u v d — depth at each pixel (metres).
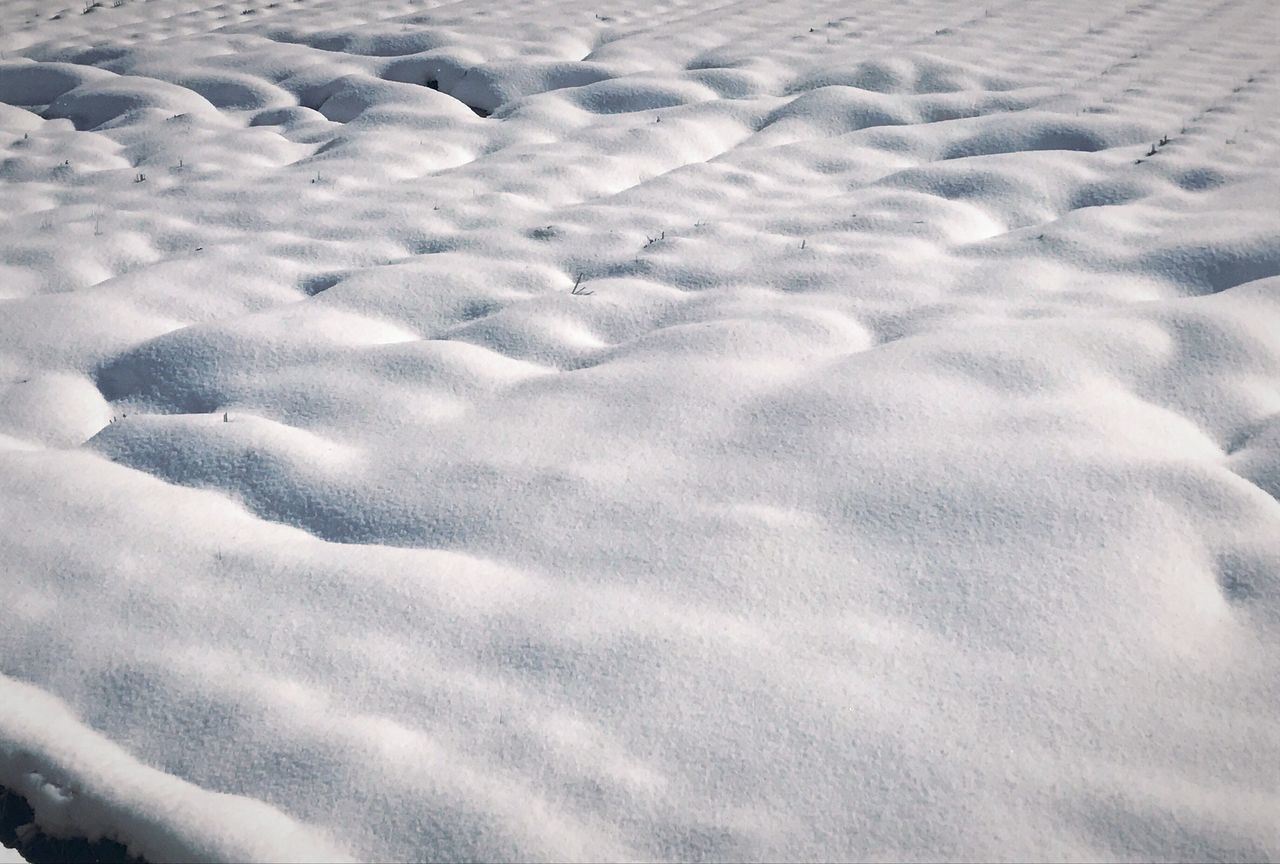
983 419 4.48
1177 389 4.84
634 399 4.94
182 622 3.65
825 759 2.97
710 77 11.68
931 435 4.39
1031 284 6.21
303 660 3.45
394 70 12.47
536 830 2.81
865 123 10.38
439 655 3.45
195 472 4.67
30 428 5.18
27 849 3.02
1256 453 4.31
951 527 3.86
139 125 10.95
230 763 3.09
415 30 13.91
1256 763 2.93
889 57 11.85
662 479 4.32
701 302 6.23
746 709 3.15
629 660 3.35
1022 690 3.17
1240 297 5.56
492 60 12.49
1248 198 7.28
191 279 6.86
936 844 2.72
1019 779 2.89
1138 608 3.46
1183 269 6.27
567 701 3.23
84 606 3.75
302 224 8.05
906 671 3.27
